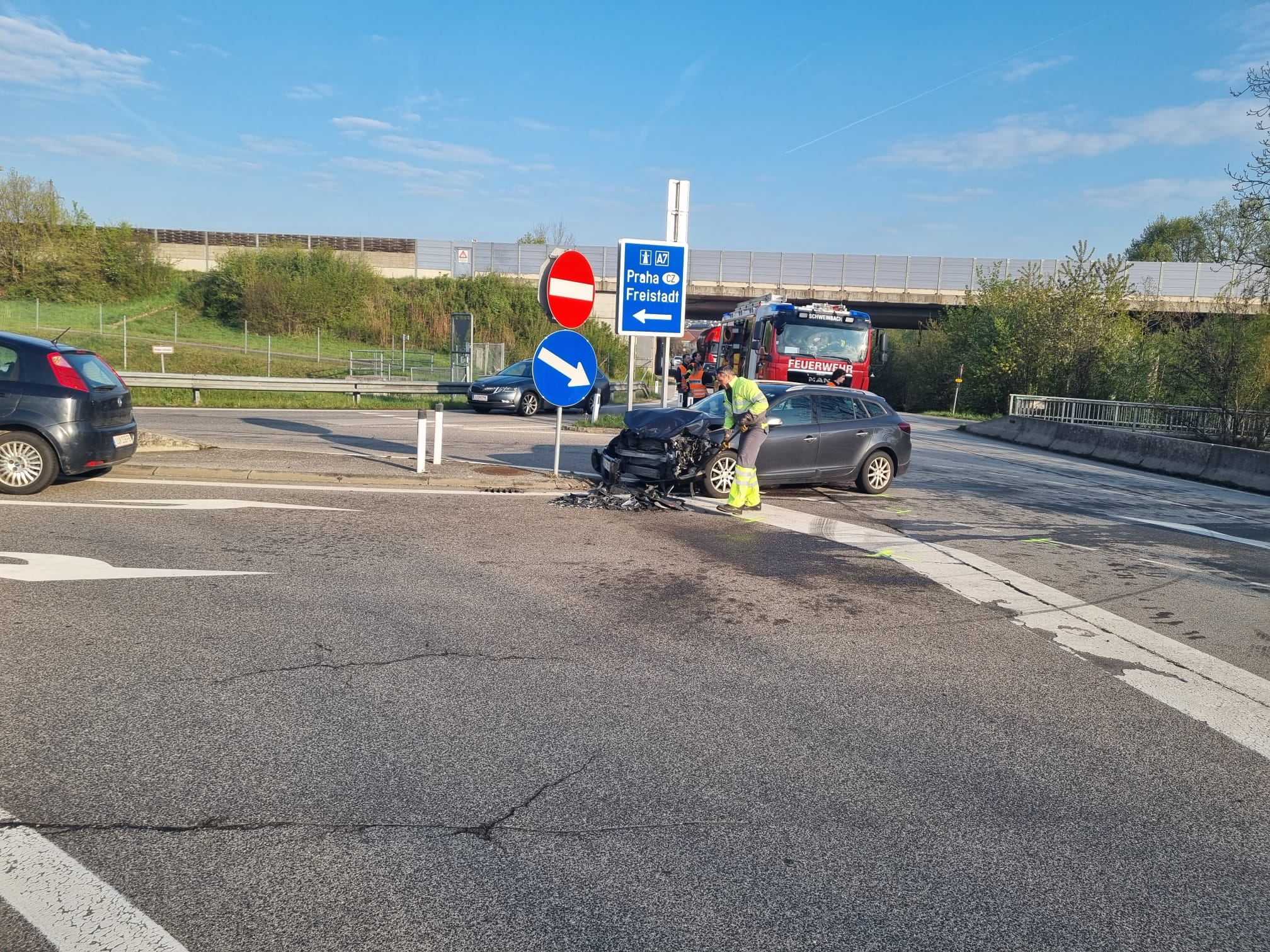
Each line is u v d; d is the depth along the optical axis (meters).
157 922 2.82
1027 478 16.16
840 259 45.94
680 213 12.88
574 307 11.34
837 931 2.95
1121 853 3.55
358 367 34.19
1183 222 74.06
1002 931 3.00
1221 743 4.68
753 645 5.81
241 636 5.45
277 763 3.90
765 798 3.83
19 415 8.87
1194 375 25.66
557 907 2.99
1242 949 2.98
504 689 4.86
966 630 6.42
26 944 2.69
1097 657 5.98
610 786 3.86
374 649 5.36
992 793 4.00
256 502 9.41
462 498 10.36
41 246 44.84
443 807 3.61
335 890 3.02
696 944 2.84
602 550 8.17
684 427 11.20
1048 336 34.16
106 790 3.61
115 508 8.74
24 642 5.18
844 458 12.21
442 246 51.94
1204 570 8.92
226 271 46.06
